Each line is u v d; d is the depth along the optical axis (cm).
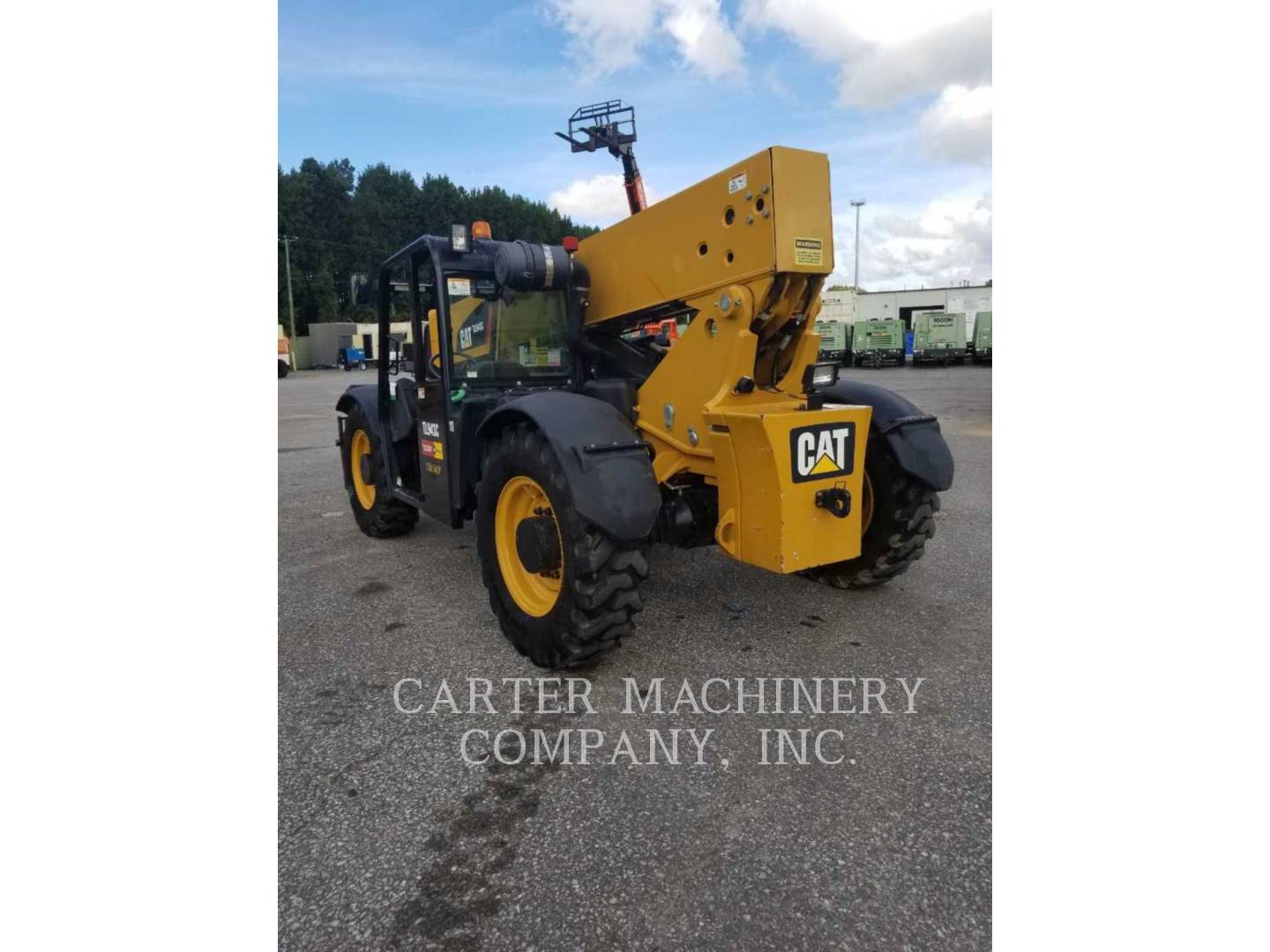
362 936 173
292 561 474
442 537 531
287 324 5159
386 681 301
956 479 683
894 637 333
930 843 201
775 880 188
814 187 284
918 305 3656
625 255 361
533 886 188
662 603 380
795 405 305
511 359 402
